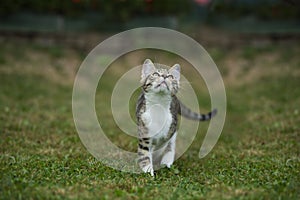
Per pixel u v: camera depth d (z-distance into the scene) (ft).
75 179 20.89
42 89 48.37
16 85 48.16
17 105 40.14
